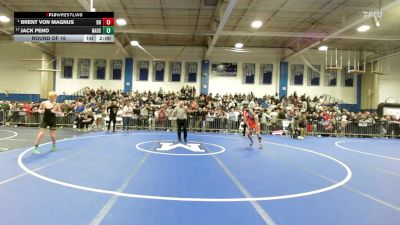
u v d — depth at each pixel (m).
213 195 5.18
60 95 24.84
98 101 21.91
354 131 18.27
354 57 25.58
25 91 24.94
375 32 19.55
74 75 25.36
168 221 3.97
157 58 25.64
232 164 7.98
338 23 18.52
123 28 19.34
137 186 5.58
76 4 16.38
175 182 5.96
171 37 23.14
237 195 5.22
